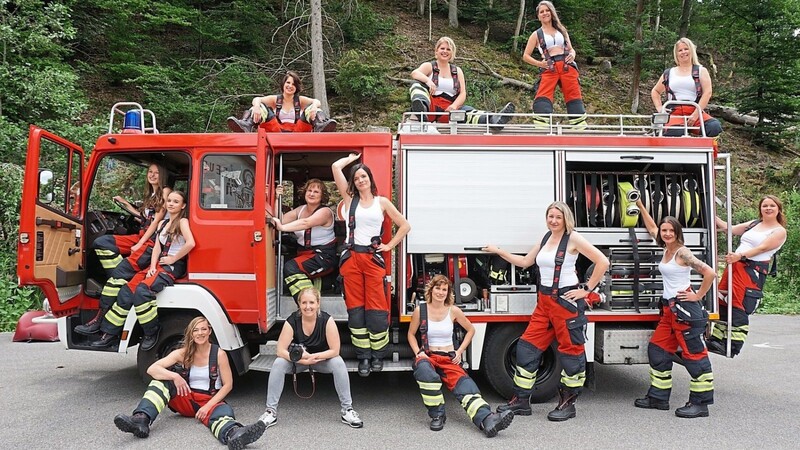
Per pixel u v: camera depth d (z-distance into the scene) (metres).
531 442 4.07
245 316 4.86
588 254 4.50
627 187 5.09
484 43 22.62
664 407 4.87
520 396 4.70
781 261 12.48
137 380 5.74
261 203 4.42
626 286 5.10
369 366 4.74
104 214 5.76
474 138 5.05
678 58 5.79
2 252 9.50
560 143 5.10
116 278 4.98
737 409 4.87
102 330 4.90
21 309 8.70
